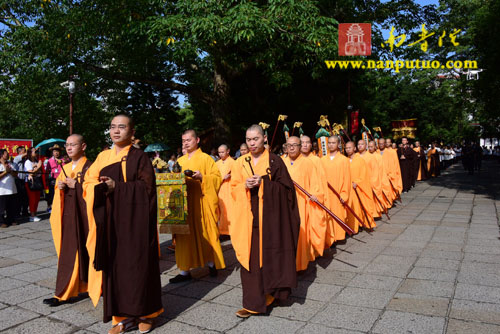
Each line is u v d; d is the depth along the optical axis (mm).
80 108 17391
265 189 3807
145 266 3398
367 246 6449
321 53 12359
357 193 7184
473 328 3420
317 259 5742
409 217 9016
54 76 15297
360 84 20625
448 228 7645
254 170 3992
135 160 3574
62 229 4238
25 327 3643
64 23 13000
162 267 5637
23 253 6504
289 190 3924
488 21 13672
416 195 13156
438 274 4898
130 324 3574
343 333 3389
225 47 14398
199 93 16141
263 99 19719
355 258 5746
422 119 31938
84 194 3693
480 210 9680
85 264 4180
